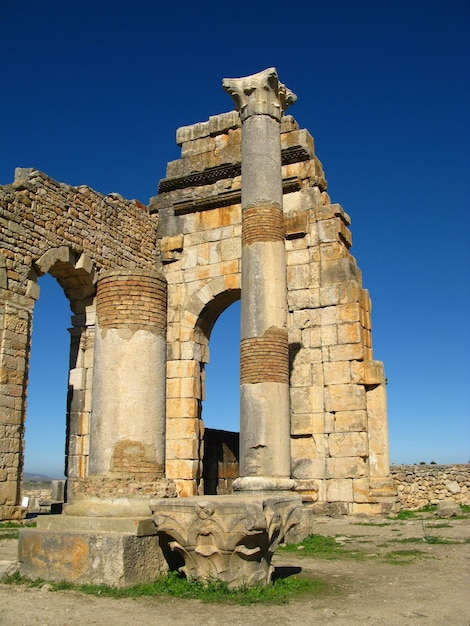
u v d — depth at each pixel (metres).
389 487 19.89
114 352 10.77
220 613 7.86
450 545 13.76
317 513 19.84
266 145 16.06
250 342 14.80
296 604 8.41
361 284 22.50
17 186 19.98
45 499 31.44
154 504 9.40
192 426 22.88
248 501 8.86
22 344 19.05
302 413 20.97
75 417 22.44
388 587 9.53
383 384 20.64
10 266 19.09
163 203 25.80
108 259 23.28
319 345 21.25
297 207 22.70
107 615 7.70
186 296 24.31
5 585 9.15
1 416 17.89
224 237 24.19
